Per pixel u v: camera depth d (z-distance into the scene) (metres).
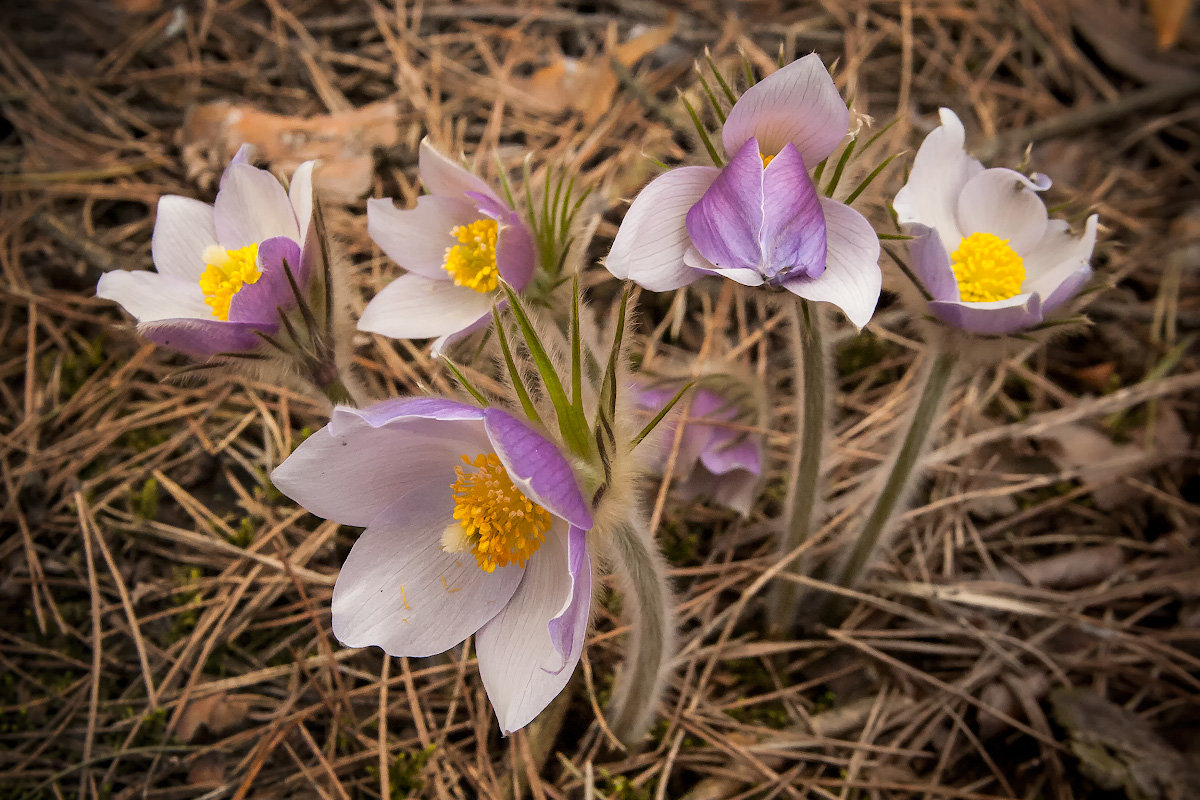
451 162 0.33
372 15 0.49
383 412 0.28
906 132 0.46
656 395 0.37
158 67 0.47
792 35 0.48
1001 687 0.37
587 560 0.29
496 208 0.32
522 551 0.30
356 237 0.43
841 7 0.50
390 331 0.34
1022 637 0.39
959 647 0.38
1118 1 0.51
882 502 0.36
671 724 0.36
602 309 0.43
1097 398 0.43
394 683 0.36
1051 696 0.37
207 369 0.32
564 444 0.29
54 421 0.41
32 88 0.46
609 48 0.47
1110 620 0.38
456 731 0.36
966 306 0.31
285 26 0.48
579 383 0.29
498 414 0.28
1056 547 0.41
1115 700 0.38
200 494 0.40
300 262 0.32
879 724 0.37
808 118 0.30
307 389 0.34
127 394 0.41
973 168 0.33
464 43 0.49
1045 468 0.41
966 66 0.50
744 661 0.38
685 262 0.30
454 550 0.30
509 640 0.30
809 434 0.35
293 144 0.45
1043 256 0.33
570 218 0.33
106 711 0.37
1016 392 0.44
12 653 0.37
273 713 0.36
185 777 0.36
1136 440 0.42
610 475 0.29
